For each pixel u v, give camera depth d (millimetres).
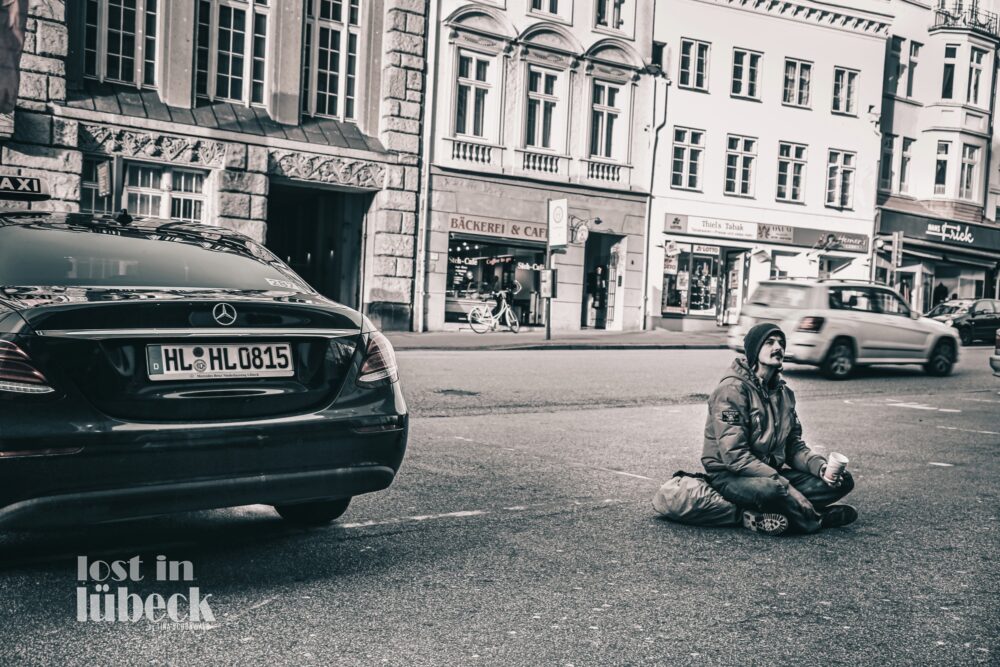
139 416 3906
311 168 23109
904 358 17188
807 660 3480
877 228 34250
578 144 27969
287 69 22938
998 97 38219
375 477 4504
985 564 4902
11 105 18734
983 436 9992
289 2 22891
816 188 32969
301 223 25344
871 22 33531
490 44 26125
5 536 4902
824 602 4176
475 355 18609
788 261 32438
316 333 4398
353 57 24375
